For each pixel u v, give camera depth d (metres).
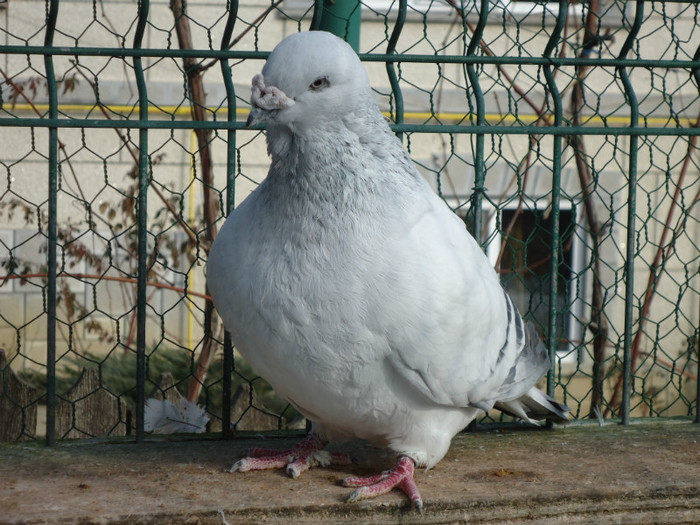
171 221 6.25
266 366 2.45
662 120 6.98
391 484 2.58
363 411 2.48
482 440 3.24
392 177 2.36
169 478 2.76
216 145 6.41
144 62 6.79
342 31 3.23
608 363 5.84
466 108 6.97
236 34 6.36
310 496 2.59
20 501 2.56
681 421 3.52
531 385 2.86
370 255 2.29
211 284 2.47
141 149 3.02
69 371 5.28
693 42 6.57
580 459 3.03
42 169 6.35
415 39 6.90
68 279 6.34
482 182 3.23
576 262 6.84
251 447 3.05
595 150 6.77
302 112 2.21
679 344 7.29
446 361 2.41
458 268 2.40
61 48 2.93
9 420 3.45
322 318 2.29
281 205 2.32
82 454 3.02
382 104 6.88
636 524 2.73
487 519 2.62
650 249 7.06
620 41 6.69
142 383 3.15
